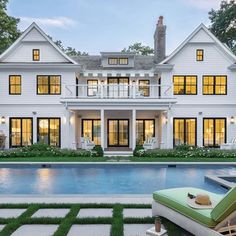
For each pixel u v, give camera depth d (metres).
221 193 11.08
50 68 23.66
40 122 23.77
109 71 24.61
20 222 6.31
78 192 11.97
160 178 14.38
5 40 32.91
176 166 16.28
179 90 23.83
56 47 23.81
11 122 23.77
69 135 22.67
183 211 5.79
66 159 17.38
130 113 25.09
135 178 14.38
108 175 15.00
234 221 5.36
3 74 23.67
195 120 23.81
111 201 8.29
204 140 23.88
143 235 5.77
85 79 25.28
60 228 5.91
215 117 23.83
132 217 6.70
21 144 23.73
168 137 21.62
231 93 23.81
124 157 18.44
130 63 25.39
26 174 15.02
